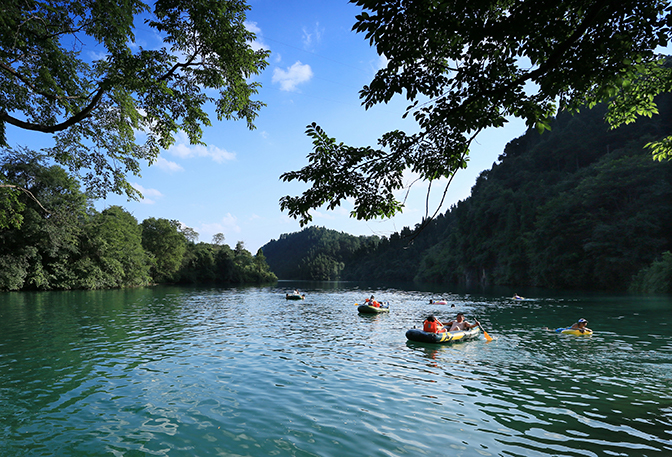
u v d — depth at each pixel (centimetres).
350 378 895
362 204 532
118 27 980
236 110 1244
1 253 3800
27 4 973
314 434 585
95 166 1393
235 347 1255
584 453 530
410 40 406
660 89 631
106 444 546
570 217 5981
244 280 11106
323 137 482
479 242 9000
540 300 3388
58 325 1689
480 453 528
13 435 575
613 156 6900
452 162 481
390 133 469
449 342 1386
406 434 587
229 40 1075
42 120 1291
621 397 768
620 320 1955
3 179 1483
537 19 368
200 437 571
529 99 432
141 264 5769
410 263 14988
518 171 10606
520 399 754
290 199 527
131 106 1085
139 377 885
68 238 4125
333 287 7638
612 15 362
